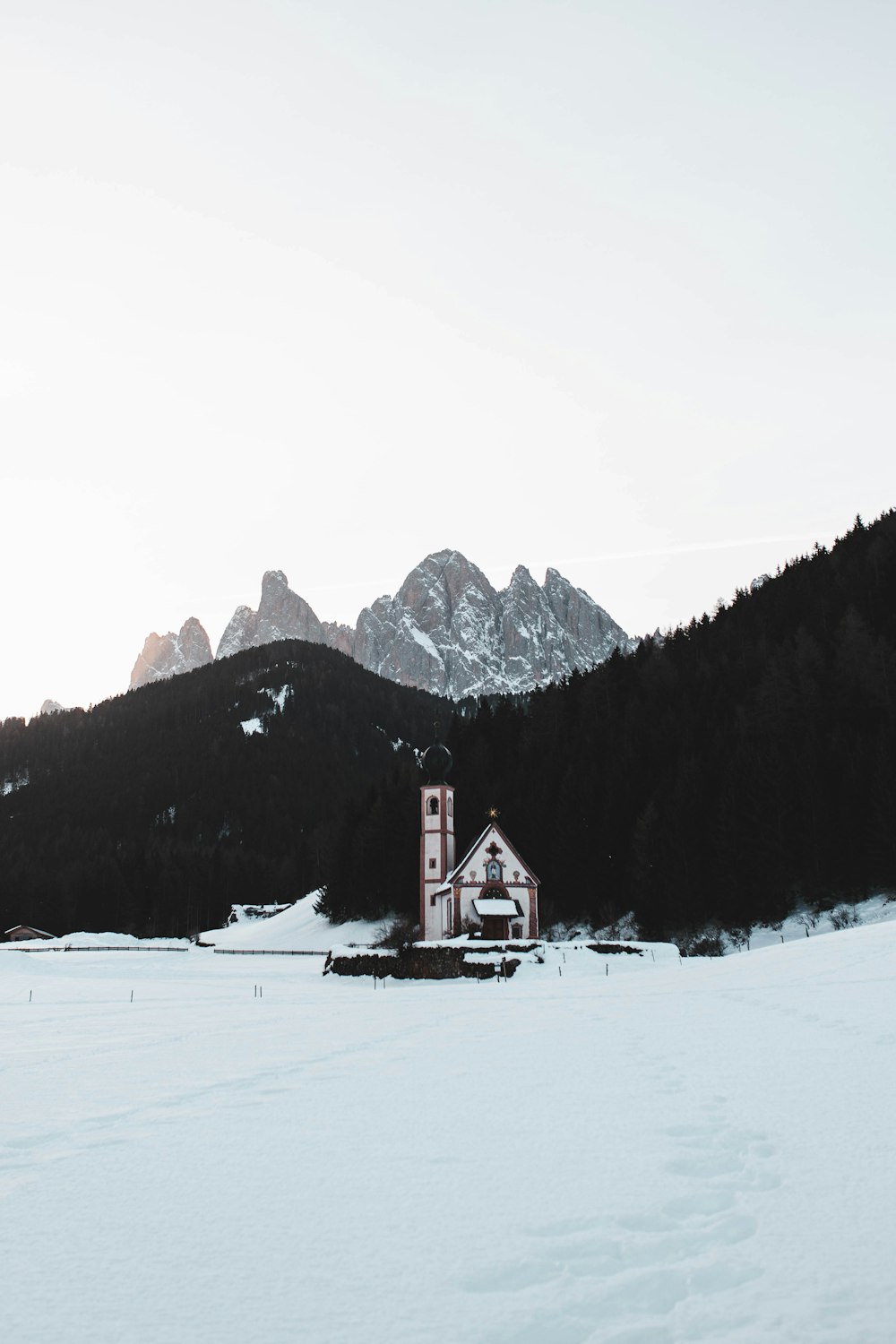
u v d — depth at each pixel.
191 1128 15.18
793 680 100.19
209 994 54.22
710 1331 7.34
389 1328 7.59
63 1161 13.13
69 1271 8.96
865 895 78.38
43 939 148.25
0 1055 26.05
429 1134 14.12
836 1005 27.06
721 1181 11.07
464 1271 8.73
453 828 94.81
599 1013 31.17
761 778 83.12
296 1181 11.84
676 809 88.31
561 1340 7.35
